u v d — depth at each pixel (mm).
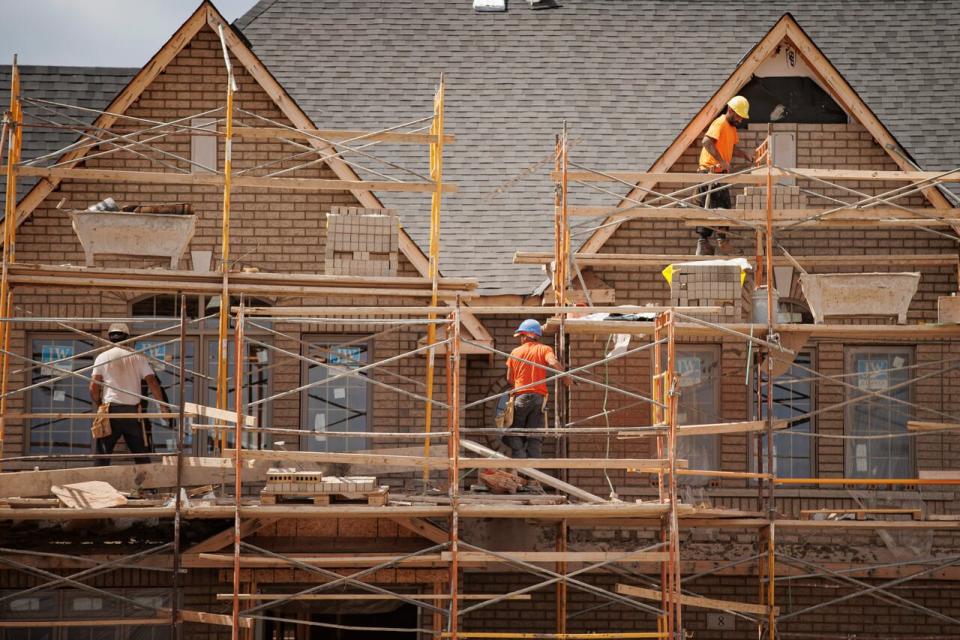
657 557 53094
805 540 68125
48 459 54438
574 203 73812
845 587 68312
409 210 73875
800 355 70875
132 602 53562
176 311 69625
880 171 66375
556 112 78500
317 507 53312
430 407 60500
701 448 69688
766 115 71812
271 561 52781
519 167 76062
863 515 68188
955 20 82875
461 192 74750
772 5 84500
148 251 57875
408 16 83438
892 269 70688
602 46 82250
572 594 68125
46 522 59719
